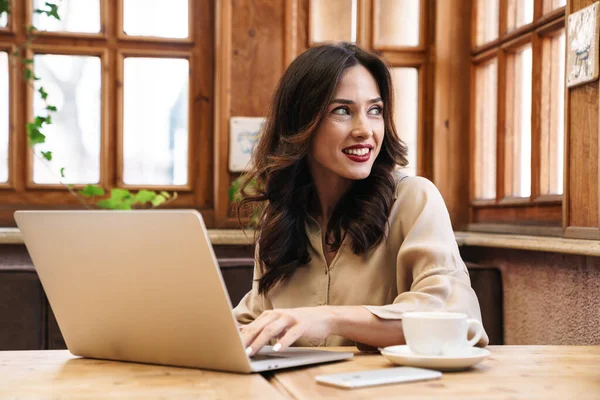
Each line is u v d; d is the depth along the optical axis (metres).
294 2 2.87
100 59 2.87
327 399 0.96
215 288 1.10
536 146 2.43
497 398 0.96
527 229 2.44
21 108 2.82
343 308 1.35
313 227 1.68
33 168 2.84
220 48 2.82
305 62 1.65
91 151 2.87
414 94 2.97
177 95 2.91
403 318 1.21
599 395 0.98
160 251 1.13
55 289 1.33
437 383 1.06
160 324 1.20
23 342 2.43
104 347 1.32
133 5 2.88
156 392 1.02
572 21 2.09
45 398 1.00
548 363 1.22
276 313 1.29
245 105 2.85
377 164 1.70
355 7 2.93
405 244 1.56
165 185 2.90
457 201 2.91
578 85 2.05
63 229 1.25
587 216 2.03
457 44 2.91
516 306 2.42
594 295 1.97
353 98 1.60
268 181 1.70
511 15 2.64
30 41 2.81
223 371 1.17
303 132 1.61
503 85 2.65
